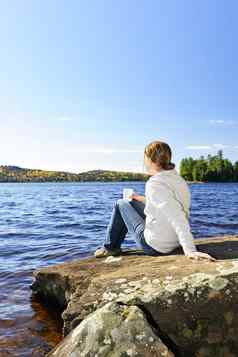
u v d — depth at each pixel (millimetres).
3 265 7039
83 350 2768
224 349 2932
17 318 4434
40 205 26125
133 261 4250
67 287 4344
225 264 3359
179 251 4168
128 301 3121
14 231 12195
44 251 8484
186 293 3049
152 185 3936
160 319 3006
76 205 25812
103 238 10609
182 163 110500
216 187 72750
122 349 2707
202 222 14273
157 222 4016
